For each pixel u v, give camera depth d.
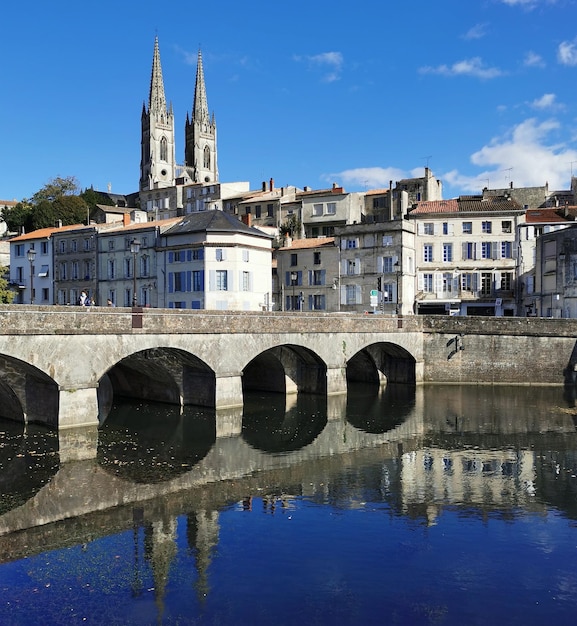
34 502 19.41
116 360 28.22
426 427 31.92
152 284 57.03
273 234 66.31
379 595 13.88
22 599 13.35
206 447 27.03
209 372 33.47
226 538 16.83
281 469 23.88
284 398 40.31
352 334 41.12
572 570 15.23
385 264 57.22
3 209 95.25
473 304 59.22
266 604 13.38
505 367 45.91
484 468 24.09
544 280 54.56
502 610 13.34
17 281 69.50
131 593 13.71
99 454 25.14
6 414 30.05
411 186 75.00
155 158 125.19
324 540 16.80
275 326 35.84
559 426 32.00
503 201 61.81
